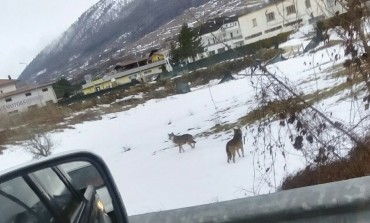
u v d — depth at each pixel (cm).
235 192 808
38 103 6975
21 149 2586
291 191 221
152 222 240
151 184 1169
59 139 2933
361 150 549
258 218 219
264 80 561
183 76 3706
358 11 502
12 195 163
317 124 562
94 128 3369
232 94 2547
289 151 698
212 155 1322
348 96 613
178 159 1436
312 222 210
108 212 223
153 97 4291
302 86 613
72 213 192
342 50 540
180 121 2409
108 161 1866
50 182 198
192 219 232
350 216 202
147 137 2238
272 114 585
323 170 570
